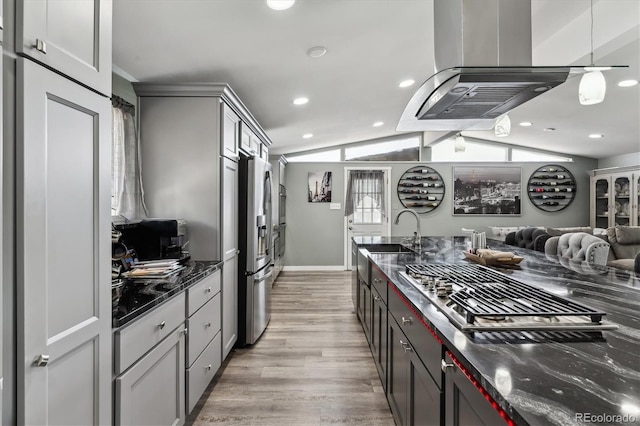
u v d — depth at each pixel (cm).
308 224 661
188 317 176
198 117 235
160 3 166
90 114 104
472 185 668
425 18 216
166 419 153
